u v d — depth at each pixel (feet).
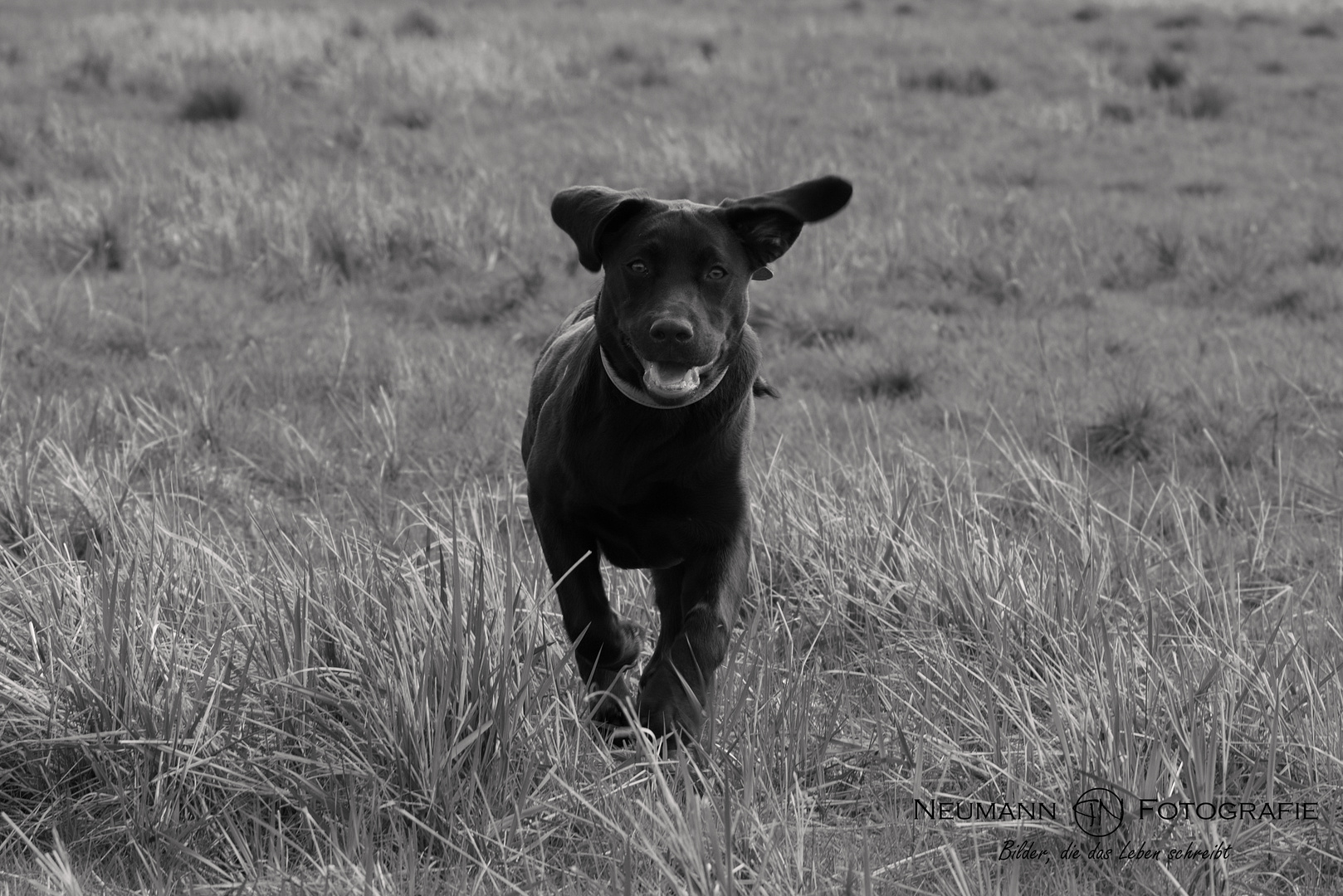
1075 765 18.97
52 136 64.08
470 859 17.22
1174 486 30.89
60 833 17.93
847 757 20.42
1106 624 22.74
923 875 17.42
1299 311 47.11
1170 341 43.37
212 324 42.01
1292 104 82.48
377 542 25.75
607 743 20.11
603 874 17.10
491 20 102.99
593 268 20.79
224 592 21.94
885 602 24.39
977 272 50.06
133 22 94.32
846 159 67.10
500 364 39.86
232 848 17.26
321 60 85.05
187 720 19.35
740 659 22.56
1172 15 114.01
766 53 94.84
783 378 40.60
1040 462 31.48
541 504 21.52
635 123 73.31
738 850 17.40
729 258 20.57
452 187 58.95
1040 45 99.81
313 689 19.69
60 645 20.24
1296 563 28.09
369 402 36.27
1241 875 17.48
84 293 44.06
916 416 36.96
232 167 60.54
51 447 28.91
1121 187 65.21
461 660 18.94
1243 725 20.53
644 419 20.30
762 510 27.25
